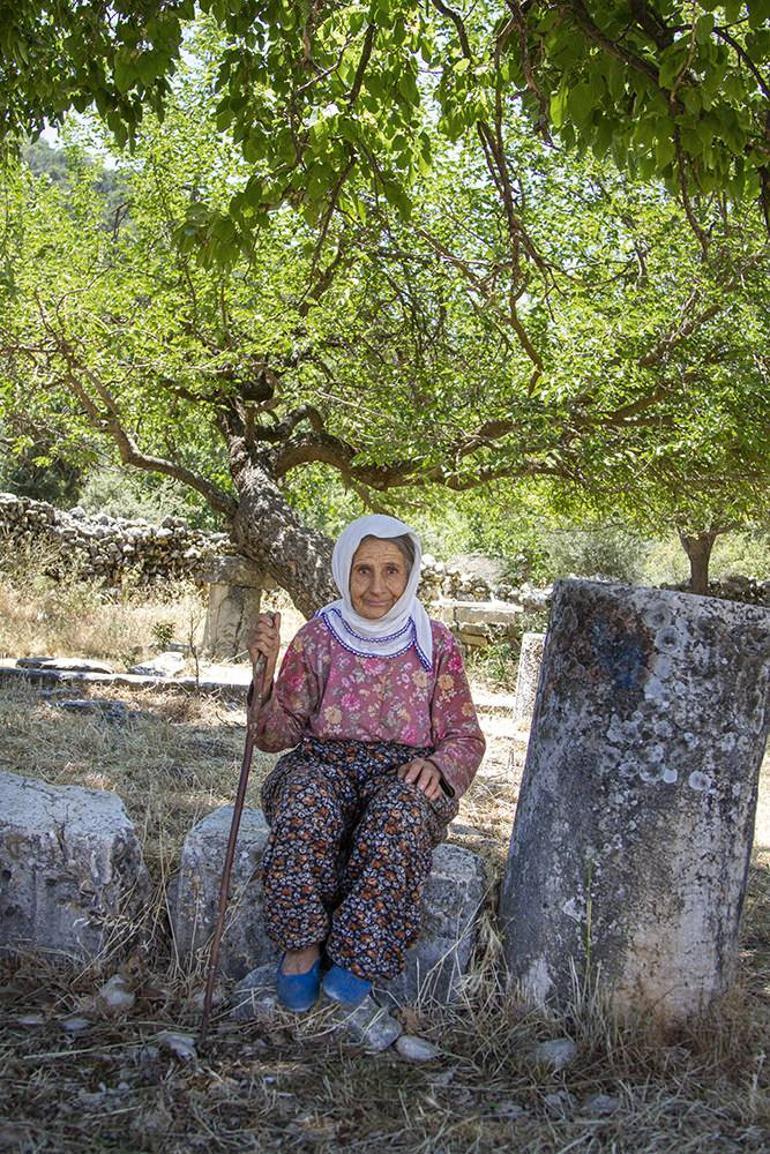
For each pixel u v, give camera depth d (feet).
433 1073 9.16
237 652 35.14
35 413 35.55
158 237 32.37
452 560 55.77
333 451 35.47
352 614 10.48
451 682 10.60
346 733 10.36
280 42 15.21
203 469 44.14
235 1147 7.84
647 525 37.78
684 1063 9.37
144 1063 8.84
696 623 9.60
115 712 23.22
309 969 9.76
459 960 10.28
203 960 10.44
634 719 9.64
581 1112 8.68
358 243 28.53
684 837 9.59
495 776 21.91
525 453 29.12
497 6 24.82
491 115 15.93
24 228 31.65
